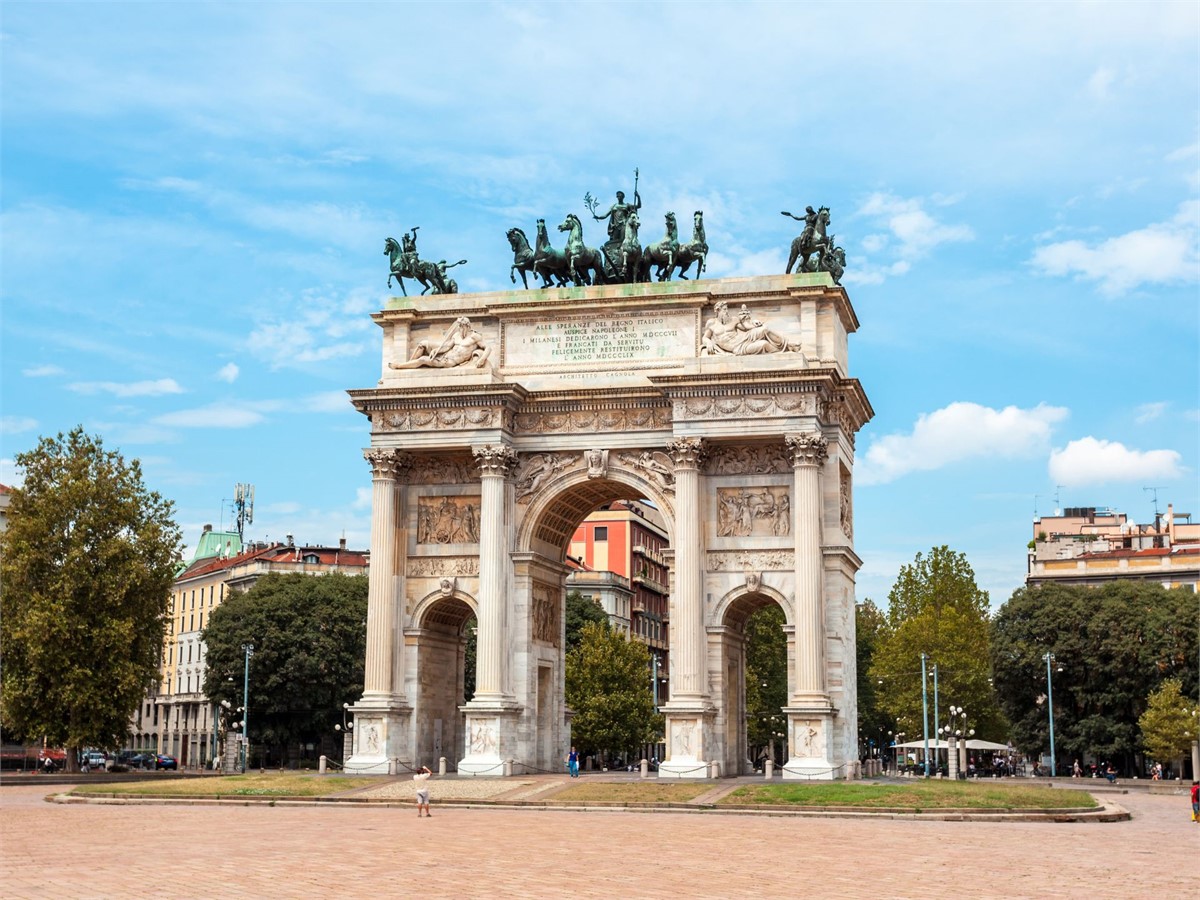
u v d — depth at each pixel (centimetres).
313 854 4631
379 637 9256
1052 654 15288
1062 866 4444
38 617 11169
